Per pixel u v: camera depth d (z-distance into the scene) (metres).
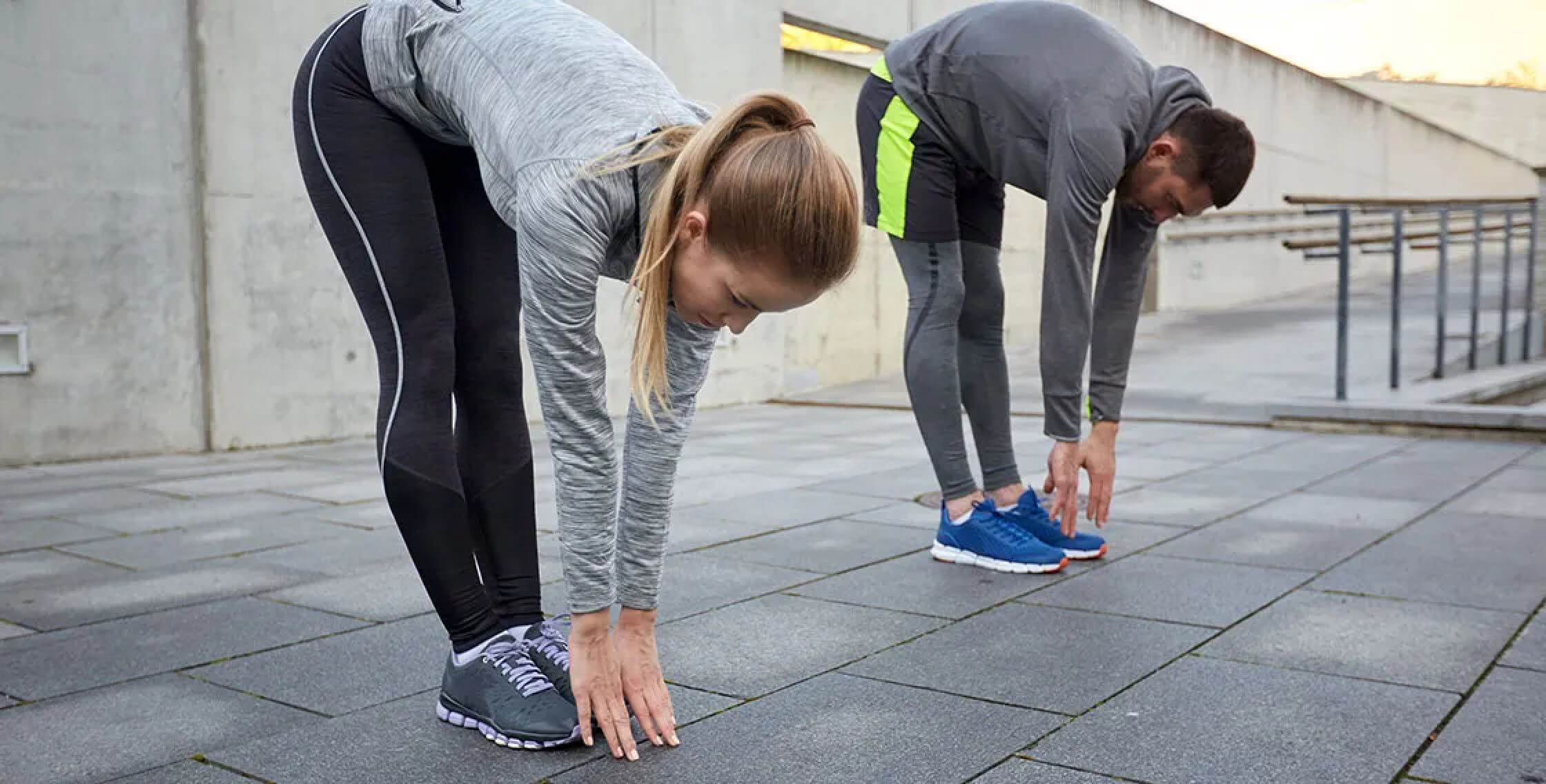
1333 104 14.87
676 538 3.10
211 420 5.01
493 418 1.77
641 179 1.38
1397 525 3.22
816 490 3.93
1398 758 1.56
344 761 1.57
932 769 1.54
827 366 8.41
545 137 1.38
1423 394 5.98
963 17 2.59
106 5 4.61
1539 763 1.54
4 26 4.35
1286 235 14.00
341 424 5.44
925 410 2.77
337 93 1.61
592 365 1.43
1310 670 1.95
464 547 1.68
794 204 1.26
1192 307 12.68
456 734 1.68
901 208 2.66
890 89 2.68
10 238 4.42
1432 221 7.41
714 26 6.91
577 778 1.51
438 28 1.53
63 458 4.60
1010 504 2.90
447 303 1.67
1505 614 2.29
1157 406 6.34
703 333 1.51
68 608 2.40
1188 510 3.45
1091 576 2.64
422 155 1.66
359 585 2.60
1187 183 2.41
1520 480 3.98
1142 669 1.96
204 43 4.89
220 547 3.03
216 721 1.74
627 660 1.63
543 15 1.50
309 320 5.30
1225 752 1.59
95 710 1.78
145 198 4.77
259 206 5.11
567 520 1.49
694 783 1.50
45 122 4.48
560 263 1.35
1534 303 8.62
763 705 1.79
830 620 2.28
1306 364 7.81
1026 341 10.40
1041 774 1.51
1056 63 2.40
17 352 4.46
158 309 4.83
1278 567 2.72
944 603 2.41
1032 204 10.37
